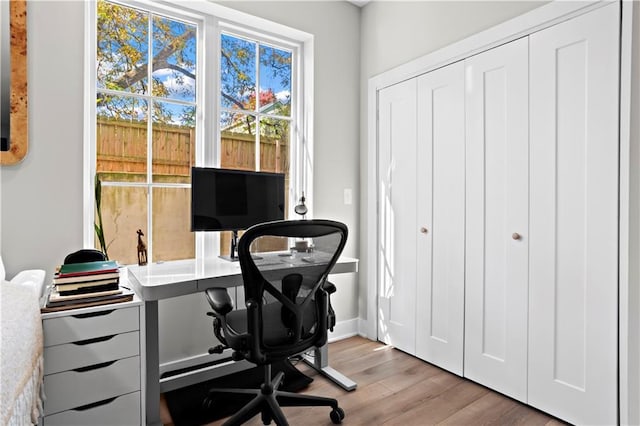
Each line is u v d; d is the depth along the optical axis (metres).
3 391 0.86
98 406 1.50
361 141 2.98
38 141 1.81
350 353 2.60
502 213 2.03
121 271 2.06
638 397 1.56
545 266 1.85
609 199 1.62
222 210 2.19
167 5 2.25
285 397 1.74
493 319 2.07
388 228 2.75
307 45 2.79
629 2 1.54
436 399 1.99
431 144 2.41
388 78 2.71
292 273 1.56
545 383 1.85
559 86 1.78
